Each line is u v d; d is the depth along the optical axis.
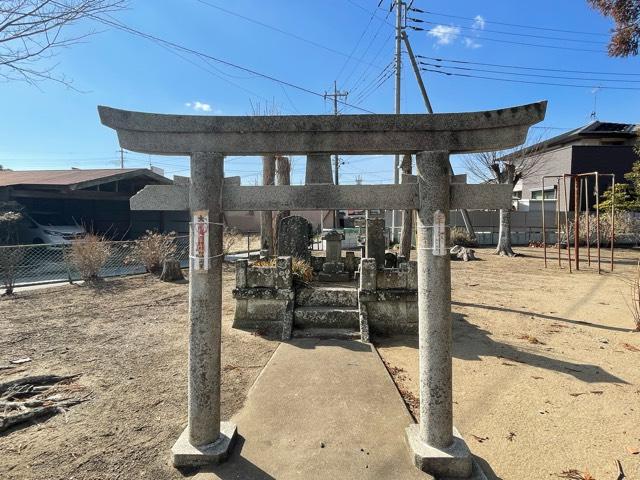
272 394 3.37
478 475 2.33
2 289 8.09
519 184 25.81
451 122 2.41
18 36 3.84
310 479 2.27
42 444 2.66
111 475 2.33
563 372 3.94
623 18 6.68
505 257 14.45
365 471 2.34
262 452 2.54
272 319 5.47
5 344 4.77
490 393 3.46
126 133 2.49
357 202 2.52
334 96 24.56
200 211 2.46
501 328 5.57
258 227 31.16
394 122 2.43
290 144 2.50
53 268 9.41
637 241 17.58
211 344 2.48
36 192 12.76
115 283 8.86
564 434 2.79
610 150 18.97
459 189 2.50
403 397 3.39
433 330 2.42
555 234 18.45
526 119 2.34
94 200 15.48
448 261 2.44
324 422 2.91
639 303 5.99
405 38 13.10
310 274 7.15
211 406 2.49
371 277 5.37
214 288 2.49
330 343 4.79
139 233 16.27
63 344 4.79
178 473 2.35
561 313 6.41
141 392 3.46
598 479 2.30
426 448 2.41
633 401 3.30
